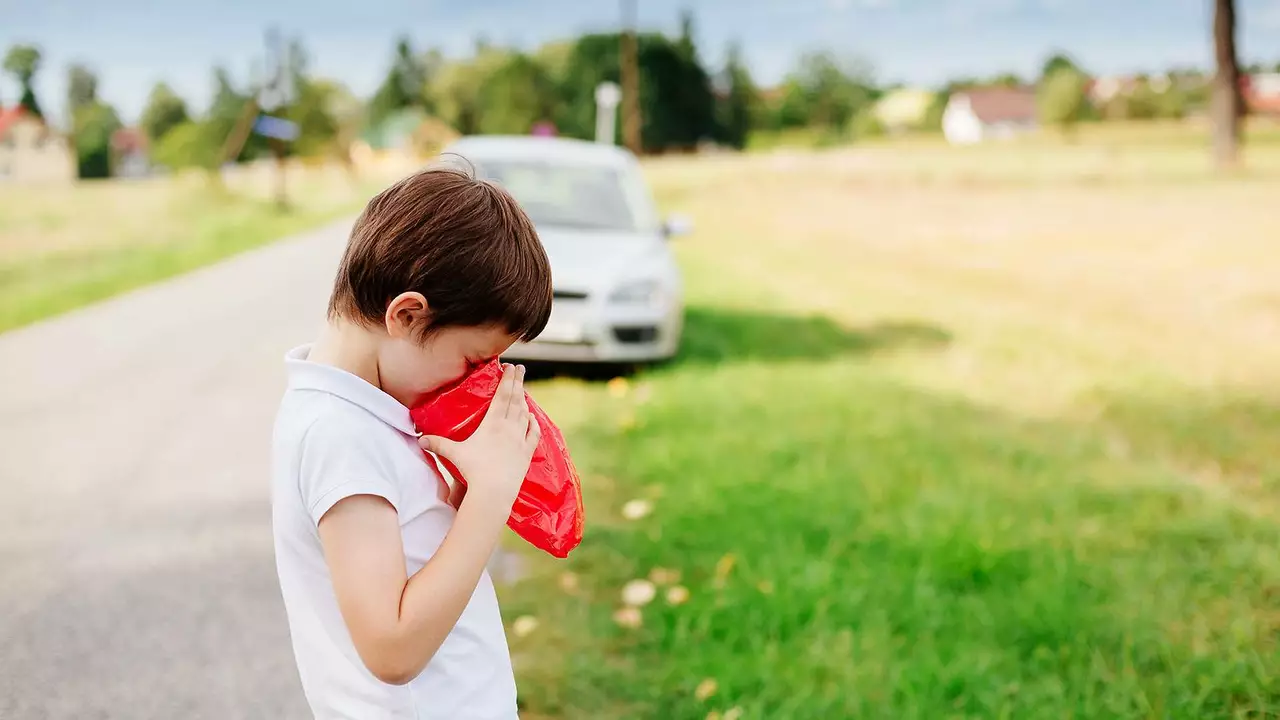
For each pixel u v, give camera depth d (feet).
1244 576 11.75
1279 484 15.67
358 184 181.78
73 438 17.65
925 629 10.43
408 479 3.78
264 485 15.28
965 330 28.58
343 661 3.82
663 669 9.57
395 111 379.55
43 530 13.35
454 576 3.66
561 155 26.45
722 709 8.86
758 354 24.58
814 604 10.64
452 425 3.87
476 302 3.64
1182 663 9.74
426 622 3.59
